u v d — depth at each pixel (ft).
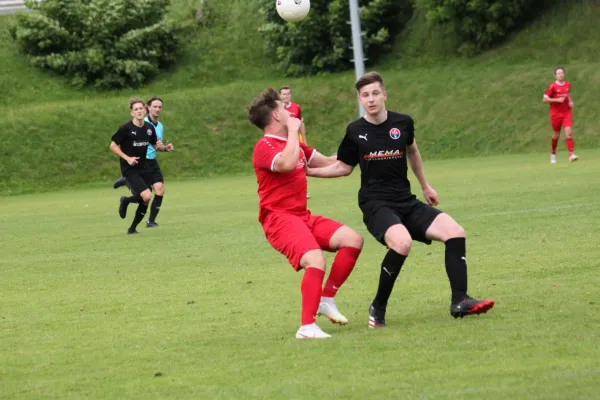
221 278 61.00
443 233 42.86
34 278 66.08
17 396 32.17
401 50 247.09
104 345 41.06
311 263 40.47
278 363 35.19
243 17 266.36
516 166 154.81
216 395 30.68
